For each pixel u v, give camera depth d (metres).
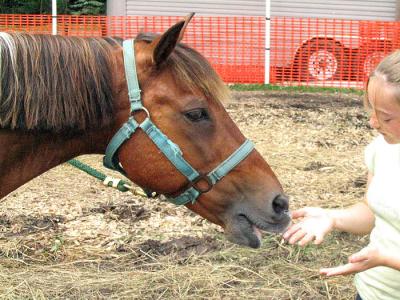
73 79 1.74
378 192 1.72
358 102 7.08
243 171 1.86
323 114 6.40
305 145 5.36
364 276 1.81
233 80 8.53
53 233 3.46
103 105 1.77
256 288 2.93
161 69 1.79
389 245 1.70
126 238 3.41
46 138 1.81
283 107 6.66
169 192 1.86
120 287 2.92
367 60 8.45
